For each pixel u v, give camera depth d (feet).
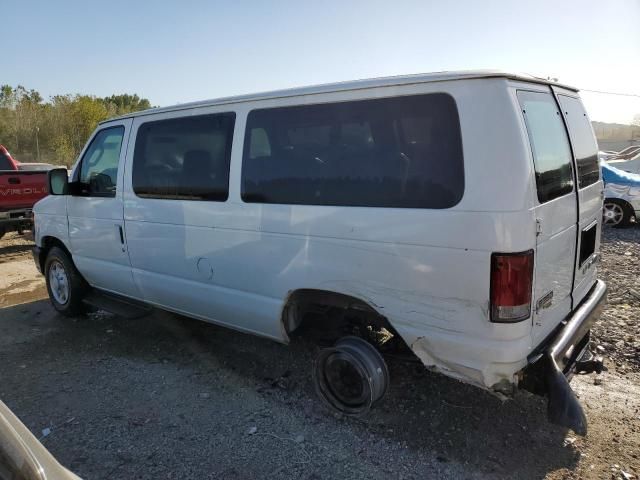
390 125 9.86
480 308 8.96
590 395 12.35
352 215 10.27
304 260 11.17
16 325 18.43
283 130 11.50
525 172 8.68
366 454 10.30
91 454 10.39
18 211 32.07
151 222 14.64
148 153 14.66
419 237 9.41
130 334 17.10
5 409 5.80
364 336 11.71
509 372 9.05
